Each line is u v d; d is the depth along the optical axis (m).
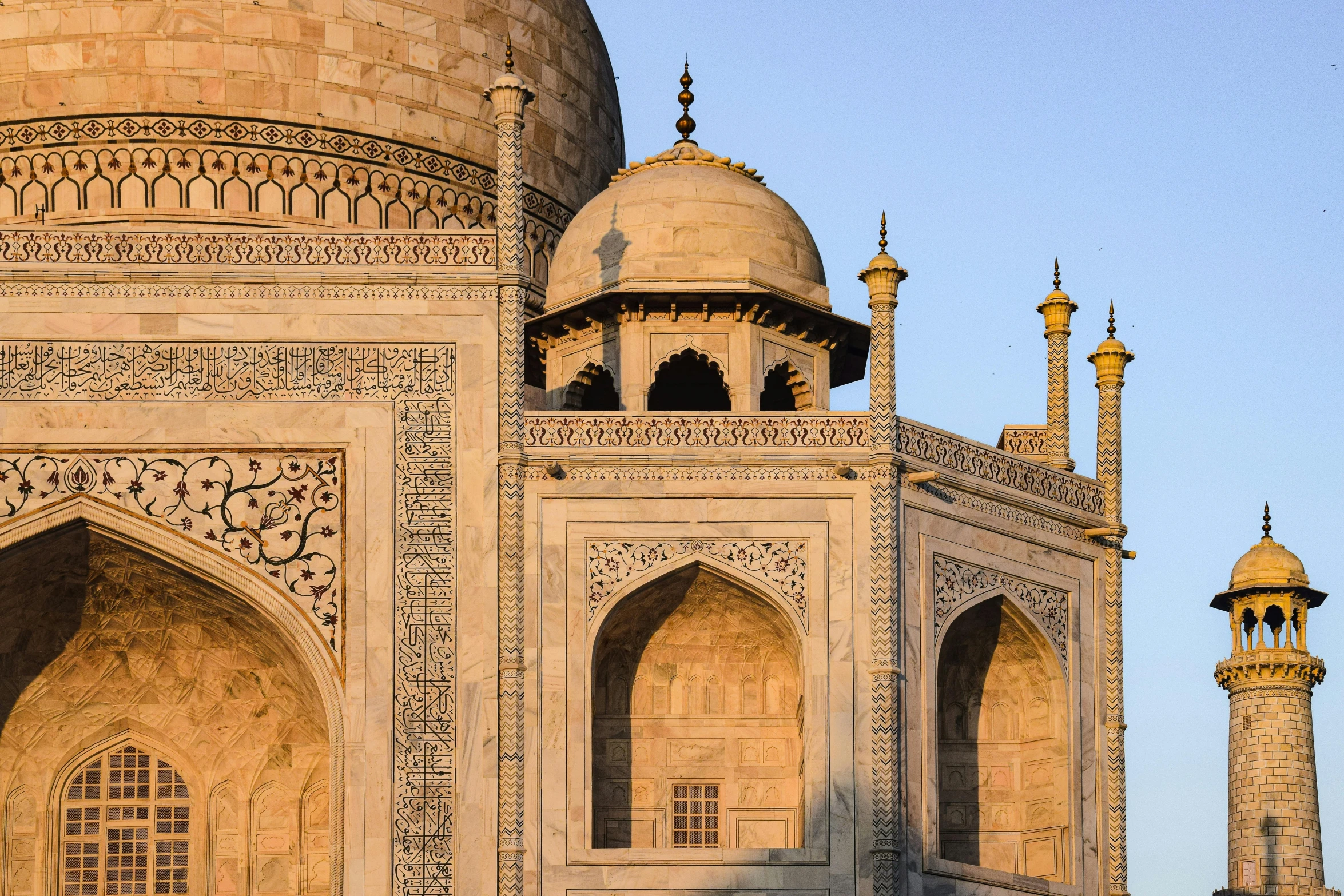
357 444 52.50
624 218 59.12
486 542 52.09
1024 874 54.78
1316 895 62.66
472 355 53.06
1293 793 63.28
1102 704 55.50
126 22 64.88
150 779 56.44
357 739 51.06
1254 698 64.19
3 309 52.59
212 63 64.81
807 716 51.62
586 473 52.62
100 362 52.56
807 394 58.84
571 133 69.94
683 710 54.16
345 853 50.44
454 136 66.75
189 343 52.78
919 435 53.69
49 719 56.06
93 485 52.03
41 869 55.62
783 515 52.59
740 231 58.72
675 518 52.53
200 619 54.19
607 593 52.09
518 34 69.00
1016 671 55.69
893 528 52.47
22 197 64.19
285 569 51.88
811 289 59.03
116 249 53.09
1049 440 59.47
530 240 67.75
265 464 52.34
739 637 54.00
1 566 52.41
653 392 61.78
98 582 53.56
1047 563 55.38
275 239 53.38
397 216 65.44
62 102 64.50
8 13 65.12
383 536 52.03
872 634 51.97
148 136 64.25
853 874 50.84
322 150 64.94
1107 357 57.50
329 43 65.69
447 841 50.62
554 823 50.91
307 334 52.94
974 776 55.31
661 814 53.66
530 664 51.59
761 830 53.72
